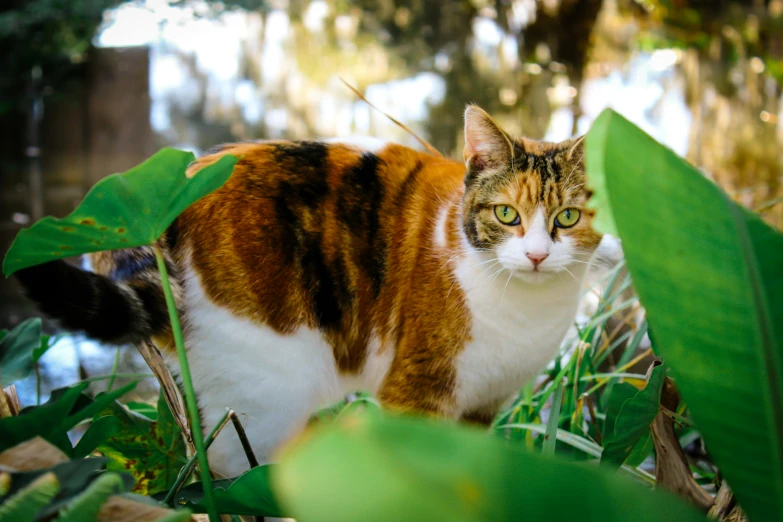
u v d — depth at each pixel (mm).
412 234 1998
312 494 583
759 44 7582
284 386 1861
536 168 1949
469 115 1995
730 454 797
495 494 597
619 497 602
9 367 1564
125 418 1651
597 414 2232
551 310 1971
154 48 8547
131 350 3607
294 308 1865
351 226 1951
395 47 8523
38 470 886
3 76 7070
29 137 7551
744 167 7277
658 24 7605
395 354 1995
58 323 1414
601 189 869
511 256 1900
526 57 7656
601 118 825
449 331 1932
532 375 2088
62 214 7258
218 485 1295
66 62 7293
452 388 1979
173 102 9359
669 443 1449
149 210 1006
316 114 9156
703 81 7801
